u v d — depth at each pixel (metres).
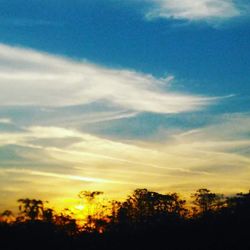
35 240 83.50
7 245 81.19
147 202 91.06
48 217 85.94
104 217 89.44
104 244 82.75
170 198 91.06
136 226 87.44
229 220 81.31
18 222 84.81
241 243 75.19
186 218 86.69
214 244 76.62
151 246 80.25
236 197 86.88
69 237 85.25
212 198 89.75
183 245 78.50
